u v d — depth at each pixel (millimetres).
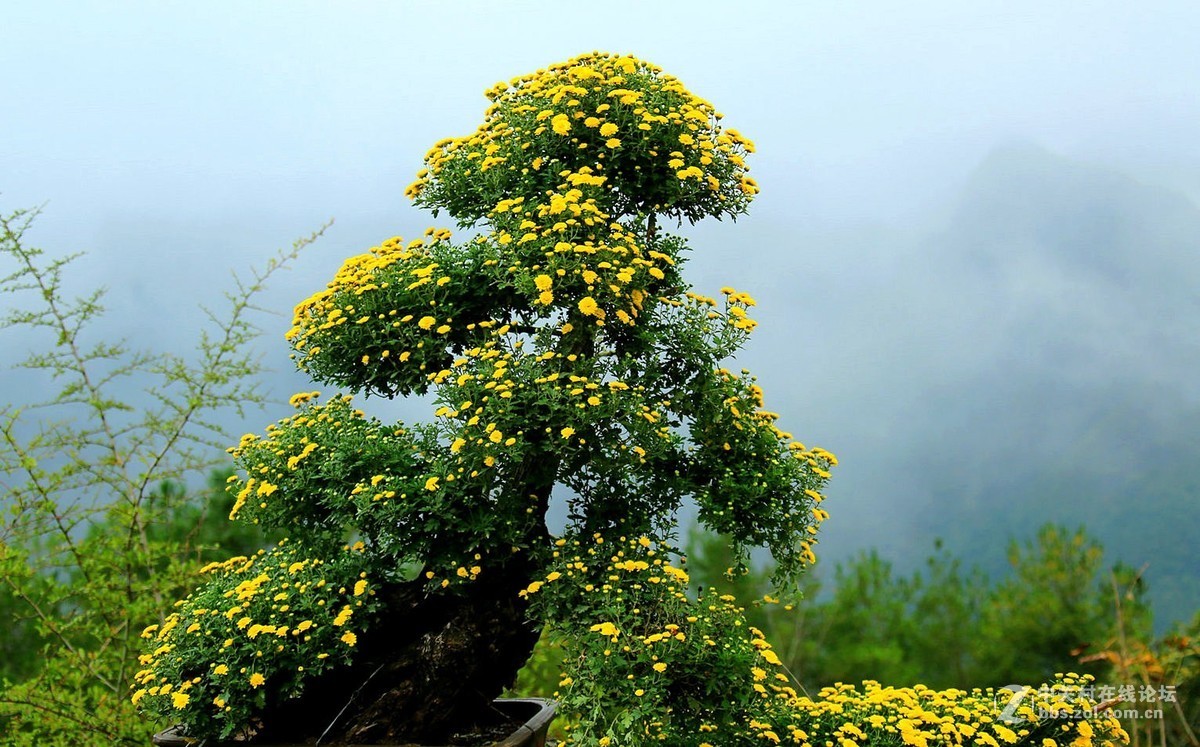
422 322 4820
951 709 4773
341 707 5105
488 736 5137
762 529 5215
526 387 4586
